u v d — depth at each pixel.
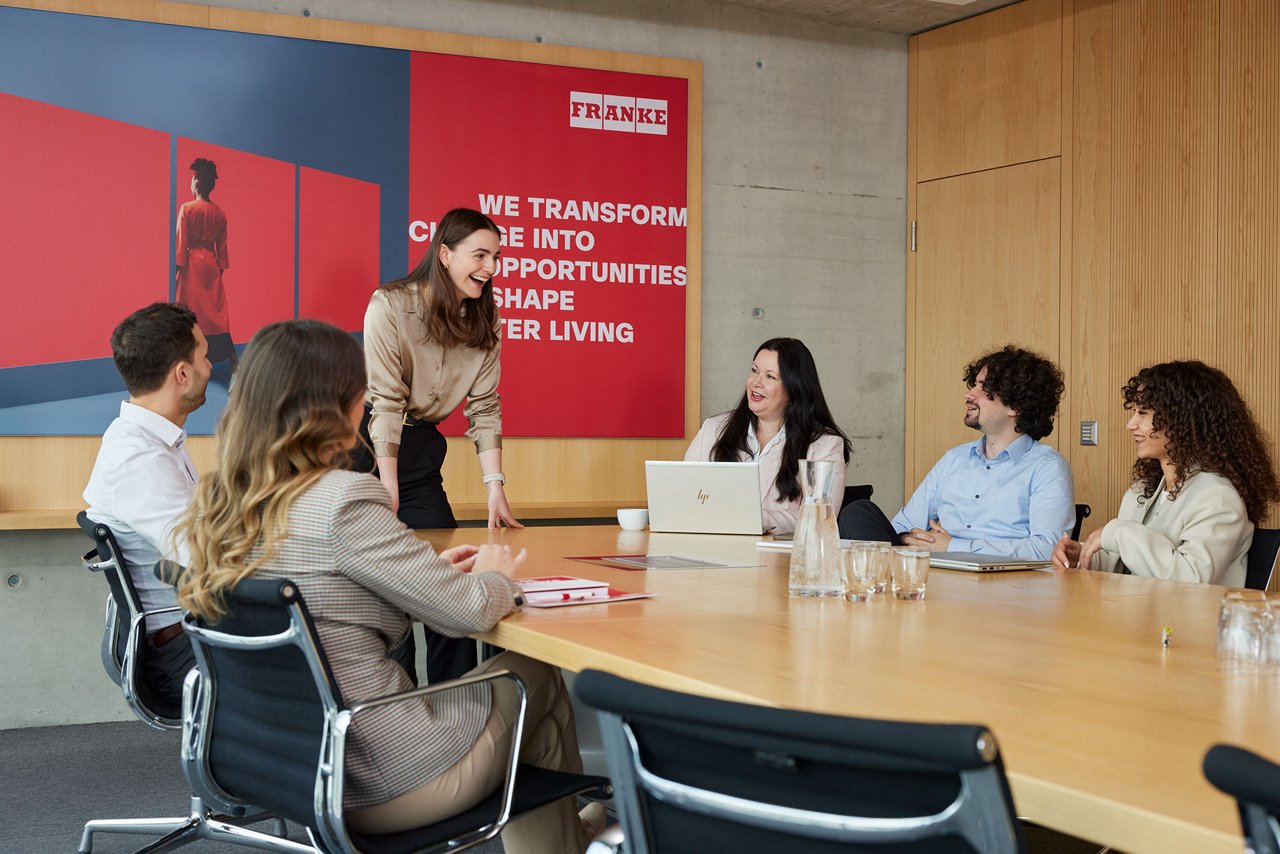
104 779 3.95
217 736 2.11
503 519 4.01
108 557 2.84
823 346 5.95
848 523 3.67
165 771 4.06
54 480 4.62
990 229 5.80
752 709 1.00
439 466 4.05
